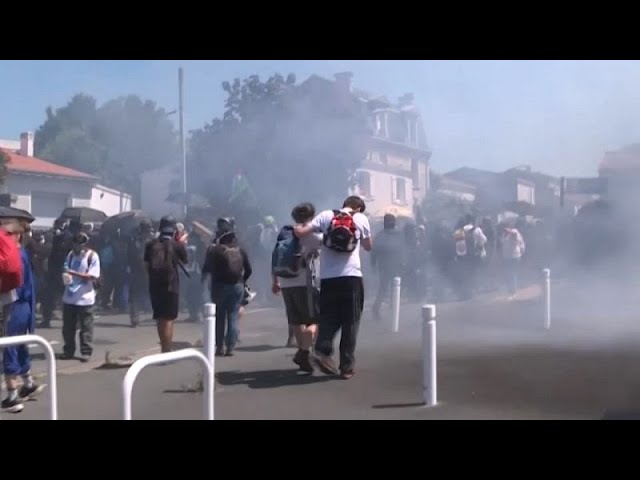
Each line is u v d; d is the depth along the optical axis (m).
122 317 15.05
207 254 10.07
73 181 34.81
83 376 8.92
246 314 15.09
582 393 7.18
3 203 14.82
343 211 8.13
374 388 7.69
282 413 6.71
